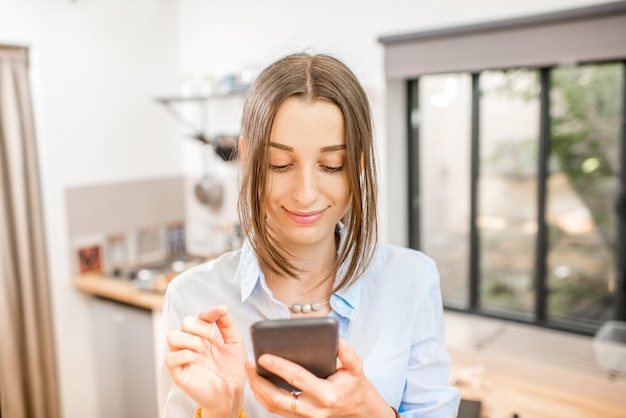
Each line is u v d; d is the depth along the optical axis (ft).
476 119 7.91
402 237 8.89
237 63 9.95
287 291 2.77
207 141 9.47
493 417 5.90
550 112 7.31
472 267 8.29
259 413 2.71
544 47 6.68
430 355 2.86
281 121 2.19
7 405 8.58
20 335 8.73
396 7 7.86
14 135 8.32
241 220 2.55
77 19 9.09
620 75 6.77
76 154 9.25
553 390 6.56
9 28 8.23
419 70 7.68
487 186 8.05
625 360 6.57
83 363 9.59
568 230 7.47
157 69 10.44
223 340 2.38
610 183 7.06
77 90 9.18
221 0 9.98
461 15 7.30
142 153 10.32
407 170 8.75
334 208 2.39
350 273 2.66
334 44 8.58
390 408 2.30
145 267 10.06
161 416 2.88
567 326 7.57
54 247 9.04
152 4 10.26
